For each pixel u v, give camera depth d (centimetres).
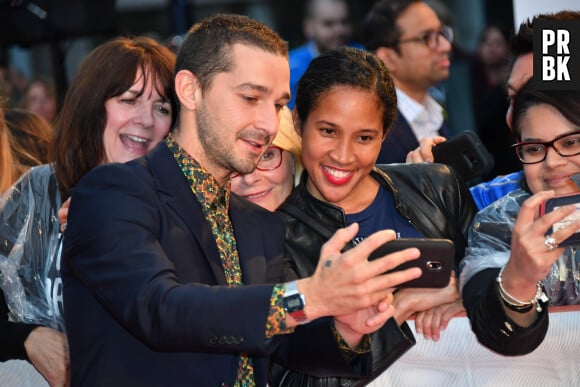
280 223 372
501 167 762
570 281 404
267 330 288
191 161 341
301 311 284
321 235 414
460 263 414
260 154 342
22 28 898
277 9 847
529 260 328
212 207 347
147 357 322
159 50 483
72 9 899
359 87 400
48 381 432
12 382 440
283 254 367
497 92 760
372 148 410
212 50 335
